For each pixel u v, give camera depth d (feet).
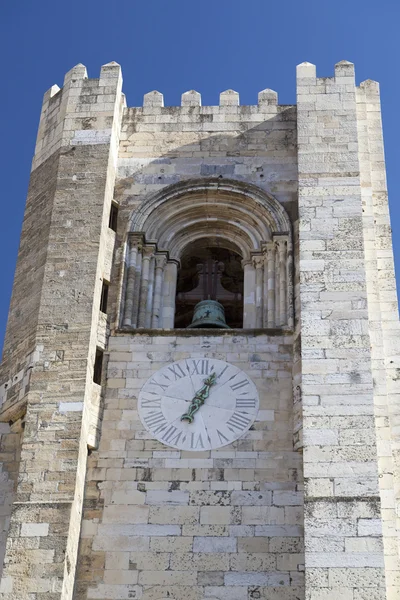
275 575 107.34
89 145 138.00
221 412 118.83
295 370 120.57
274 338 123.95
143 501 112.68
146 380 121.80
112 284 130.11
